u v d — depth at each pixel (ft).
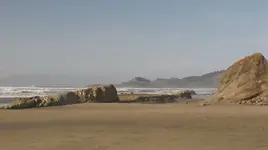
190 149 34.53
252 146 35.94
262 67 116.26
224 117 69.41
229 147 35.42
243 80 115.44
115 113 82.99
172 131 48.39
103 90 153.99
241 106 101.45
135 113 82.33
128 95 194.90
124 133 46.57
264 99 108.58
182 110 90.33
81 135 44.91
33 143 38.99
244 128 51.37
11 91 321.93
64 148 35.81
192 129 50.49
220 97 116.26
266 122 59.72
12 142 39.81
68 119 68.85
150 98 174.91
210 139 40.81
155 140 40.32
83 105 118.21
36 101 130.00
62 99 136.56
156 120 64.69
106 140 40.60
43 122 63.36
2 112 89.56
